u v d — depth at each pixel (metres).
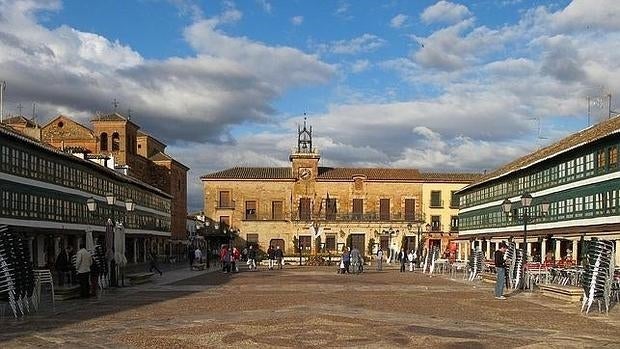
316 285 32.53
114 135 76.88
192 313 19.48
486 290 29.80
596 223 40.88
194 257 55.72
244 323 17.16
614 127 40.44
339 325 16.81
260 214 88.81
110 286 29.98
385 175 90.38
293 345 13.82
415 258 56.88
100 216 58.47
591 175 41.84
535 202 52.75
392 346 13.75
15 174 41.09
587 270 21.14
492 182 66.19
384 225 88.75
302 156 89.38
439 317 18.78
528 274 30.06
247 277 40.56
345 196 89.62
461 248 79.81
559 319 18.66
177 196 94.19
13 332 15.63
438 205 89.50
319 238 85.00
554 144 56.53
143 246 76.19
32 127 68.88
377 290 29.20
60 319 18.06
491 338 14.92
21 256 19.03
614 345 14.11
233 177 88.75
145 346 13.64
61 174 49.28
